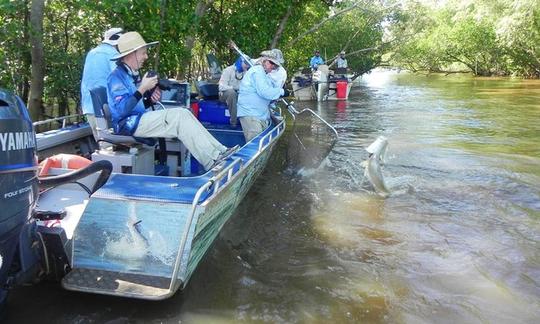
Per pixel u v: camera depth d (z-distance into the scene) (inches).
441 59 1537.9
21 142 97.0
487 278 149.3
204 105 257.1
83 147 191.9
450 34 1453.0
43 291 128.6
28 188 100.0
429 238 178.4
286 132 355.9
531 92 829.8
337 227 187.0
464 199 222.8
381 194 228.4
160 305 126.0
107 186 127.7
